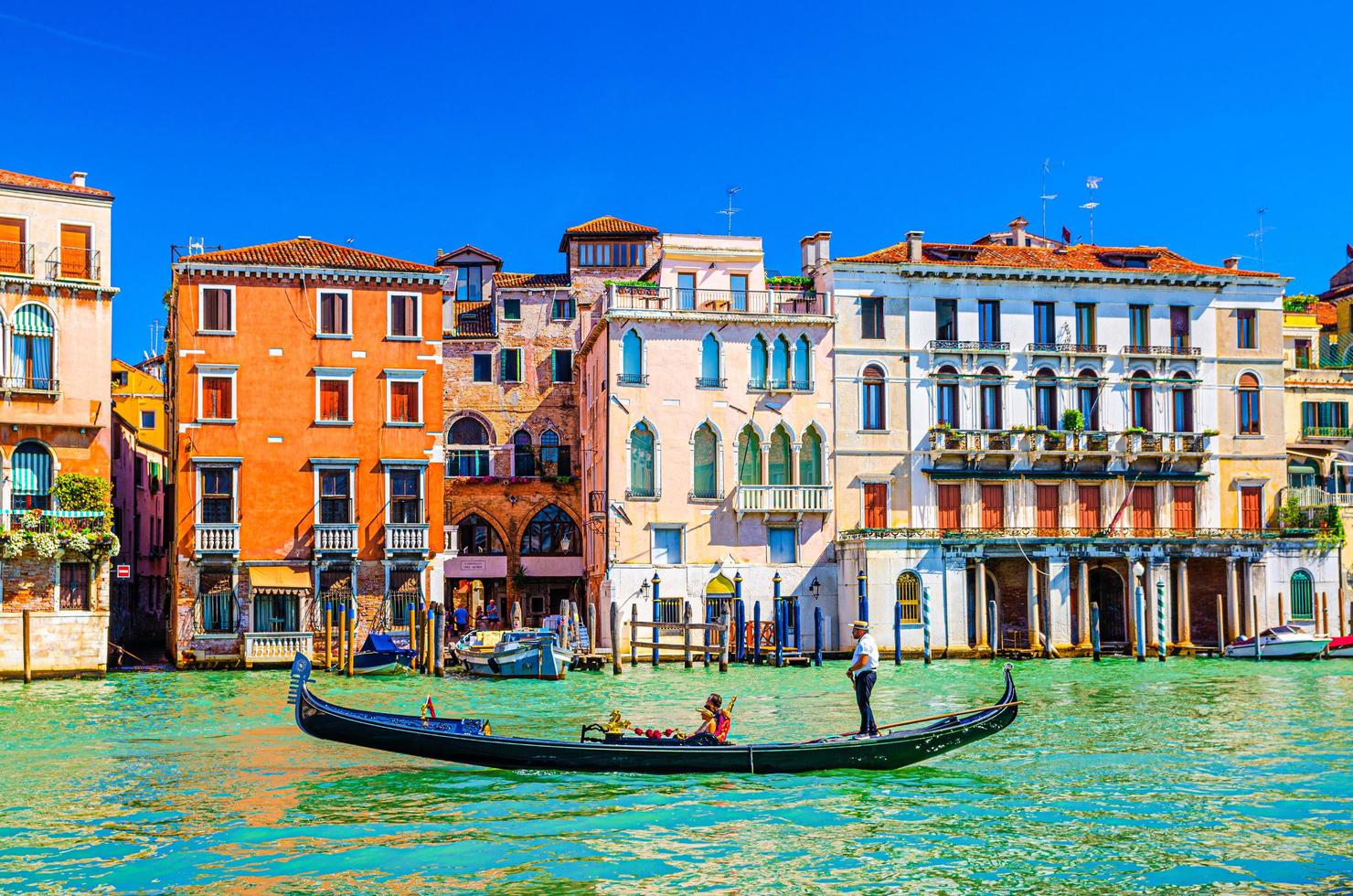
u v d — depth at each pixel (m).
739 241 50.06
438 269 44.38
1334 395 53.41
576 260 58.03
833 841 17.97
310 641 41.84
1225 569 50.34
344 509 43.53
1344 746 25.25
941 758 23.84
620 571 46.94
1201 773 22.44
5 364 38.75
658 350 47.84
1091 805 20.05
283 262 43.28
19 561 37.66
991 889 15.98
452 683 37.16
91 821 19.17
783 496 47.78
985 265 49.69
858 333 49.09
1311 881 16.17
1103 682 37.56
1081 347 50.31
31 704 31.95
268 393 43.12
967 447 49.03
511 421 56.75
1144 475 50.16
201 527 42.16
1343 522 50.78
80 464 39.50
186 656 41.69
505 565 55.22
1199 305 51.38
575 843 17.88
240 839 18.12
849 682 37.56
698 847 17.70
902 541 46.69
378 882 16.20
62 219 39.84
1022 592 49.78
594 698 33.69
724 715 22.72
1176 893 15.79
